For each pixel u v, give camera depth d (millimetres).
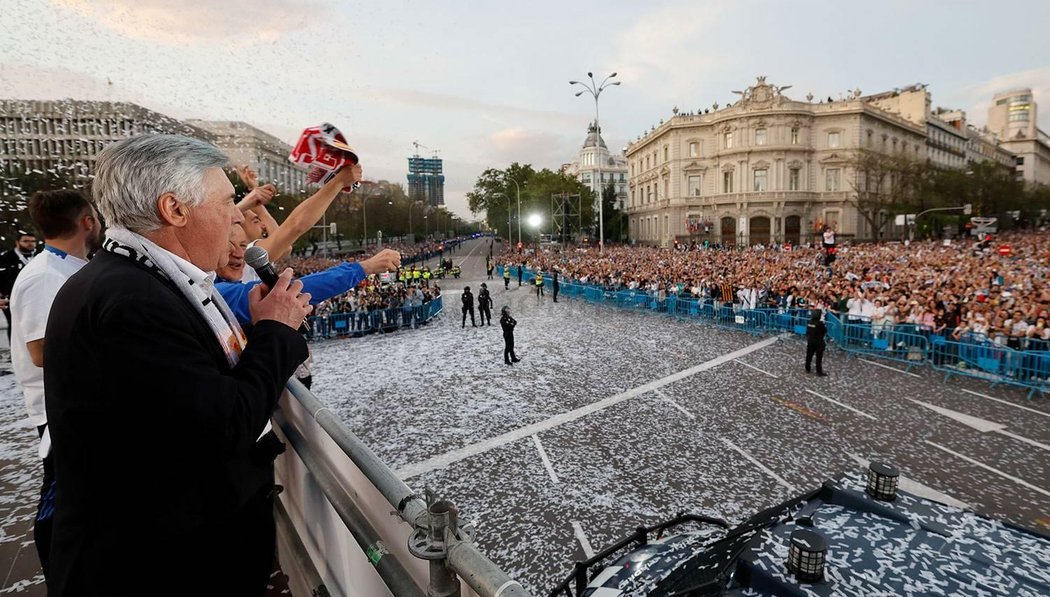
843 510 2330
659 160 73438
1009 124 165000
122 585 1005
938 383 9523
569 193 70625
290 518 2240
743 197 62656
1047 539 2047
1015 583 1798
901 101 81000
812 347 10305
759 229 62969
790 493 5457
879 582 1812
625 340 14281
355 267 2098
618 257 39094
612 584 2531
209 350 1093
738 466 6121
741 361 11492
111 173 1083
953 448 6594
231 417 931
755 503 5258
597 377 10281
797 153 61781
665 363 11414
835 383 9625
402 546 1250
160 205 1072
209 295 1168
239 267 1744
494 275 41469
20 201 9203
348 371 11117
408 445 6898
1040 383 8680
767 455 6426
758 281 18594
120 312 907
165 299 983
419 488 5707
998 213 63844
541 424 7598
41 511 1836
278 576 2277
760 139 61969
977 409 8062
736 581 1943
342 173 2219
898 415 7820
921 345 10914
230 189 1234
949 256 27609
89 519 981
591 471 6031
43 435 1911
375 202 65500
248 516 1250
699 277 21234
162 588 1055
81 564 980
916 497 2354
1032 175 127062
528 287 31688
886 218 57938
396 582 1186
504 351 12336
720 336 14594
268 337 1121
